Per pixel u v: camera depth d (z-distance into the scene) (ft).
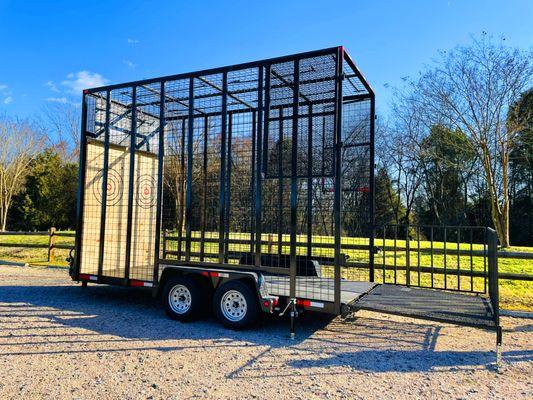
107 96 21.38
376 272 26.58
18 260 38.65
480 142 44.09
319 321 17.99
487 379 11.29
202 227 23.59
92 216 22.03
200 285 17.46
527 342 15.02
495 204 44.32
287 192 21.99
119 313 18.76
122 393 9.89
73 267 21.86
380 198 86.58
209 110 25.05
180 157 24.35
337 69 15.19
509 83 41.75
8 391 9.90
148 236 23.82
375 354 13.37
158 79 19.70
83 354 12.83
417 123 67.87
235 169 23.67
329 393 10.14
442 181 89.35
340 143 14.98
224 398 9.71
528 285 23.47
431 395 10.12
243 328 16.07
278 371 11.63
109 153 22.02
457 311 14.24
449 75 60.70
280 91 19.02
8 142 95.14
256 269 16.37
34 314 18.28
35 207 96.17
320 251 21.95
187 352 13.24
